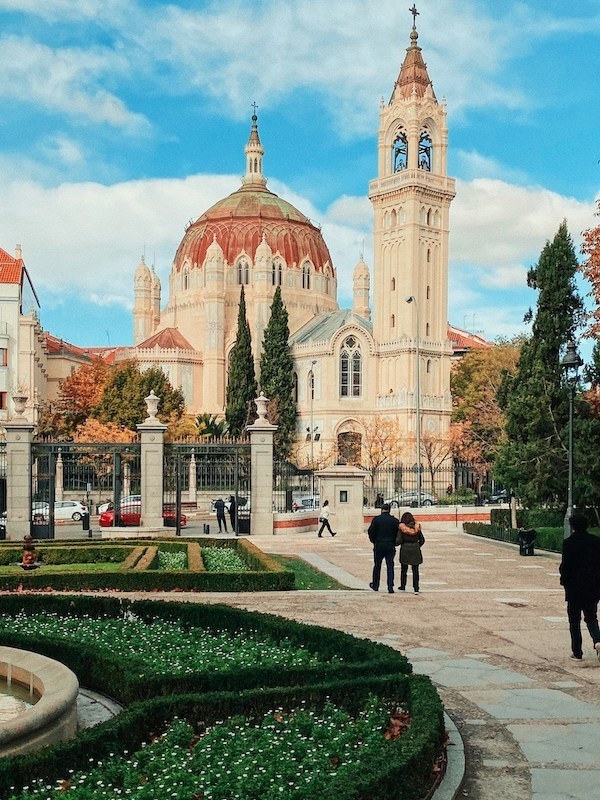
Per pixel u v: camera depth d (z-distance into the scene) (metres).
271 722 10.39
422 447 107.50
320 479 48.09
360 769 8.27
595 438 40.16
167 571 25.12
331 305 141.12
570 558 15.69
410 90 118.00
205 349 130.25
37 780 8.40
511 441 43.28
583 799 9.16
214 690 12.16
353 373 118.81
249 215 138.62
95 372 96.69
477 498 75.00
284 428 114.50
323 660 14.27
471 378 116.44
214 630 16.67
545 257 42.62
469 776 9.80
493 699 12.92
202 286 134.62
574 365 33.22
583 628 18.56
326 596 23.41
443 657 15.69
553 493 40.59
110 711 12.55
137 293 147.88
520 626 18.83
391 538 24.39
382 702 11.05
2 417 91.44
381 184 119.69
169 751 9.35
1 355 92.44
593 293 38.31
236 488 44.75
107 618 17.66
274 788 8.23
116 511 43.34
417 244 116.06
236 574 24.70
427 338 116.81
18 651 12.71
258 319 129.62
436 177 118.19
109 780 8.54
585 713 12.20
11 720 9.40
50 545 34.66
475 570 30.52
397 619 19.64
